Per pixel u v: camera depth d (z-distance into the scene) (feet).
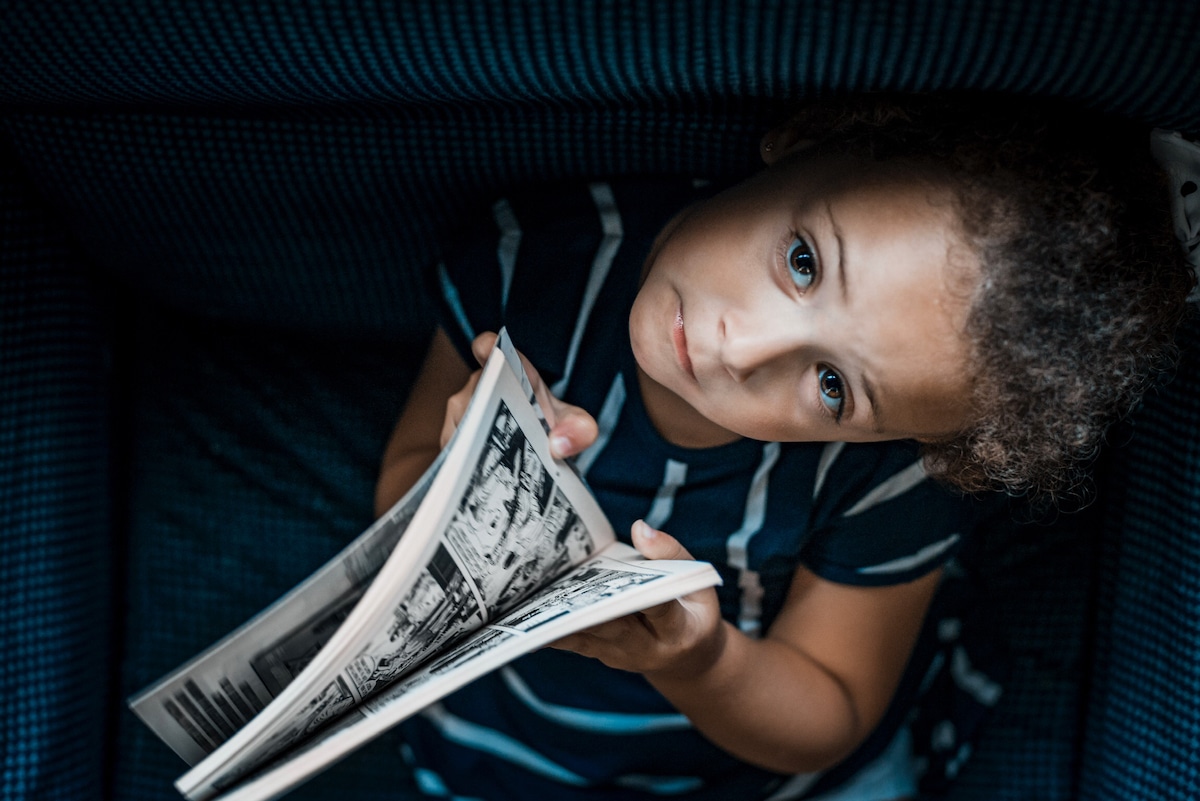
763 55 2.13
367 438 3.66
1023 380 2.35
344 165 2.84
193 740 2.18
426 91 2.34
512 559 2.26
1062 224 2.23
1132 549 3.24
